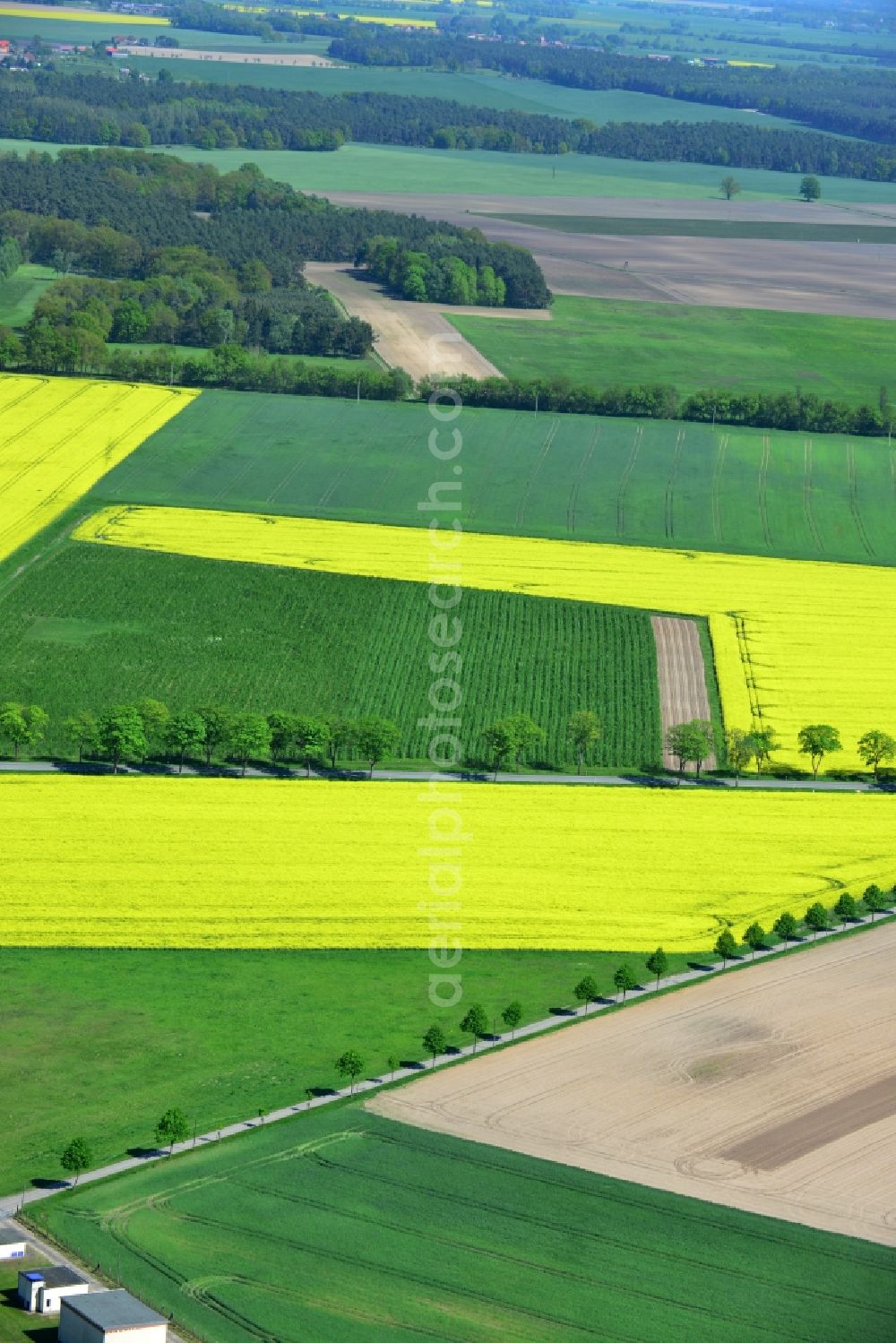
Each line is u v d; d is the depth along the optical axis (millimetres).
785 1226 138250
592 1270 132625
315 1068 157750
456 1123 150250
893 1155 147125
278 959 174625
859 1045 163000
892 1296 131125
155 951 174750
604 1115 151625
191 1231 135375
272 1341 124062
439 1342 124875
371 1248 134000
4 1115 149500
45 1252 132625
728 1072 158250
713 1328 127375
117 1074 155750
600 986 172625
